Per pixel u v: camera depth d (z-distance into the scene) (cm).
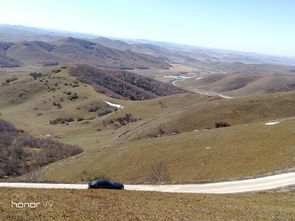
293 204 2492
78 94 19650
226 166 4241
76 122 15400
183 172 4584
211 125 8269
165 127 8706
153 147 5969
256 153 4378
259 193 2889
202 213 2170
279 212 2239
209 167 4422
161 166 4797
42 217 1855
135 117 14325
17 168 8075
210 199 2619
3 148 9188
